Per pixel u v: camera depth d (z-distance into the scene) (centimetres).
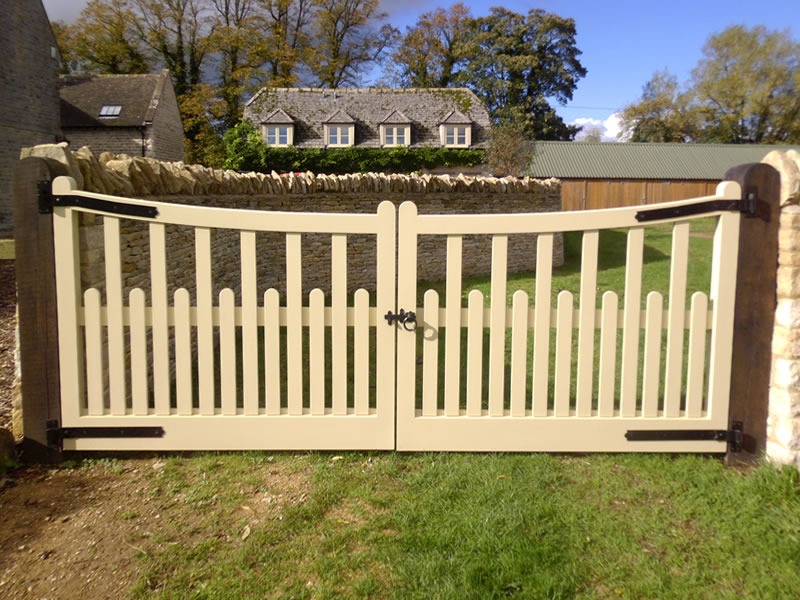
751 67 4284
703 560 233
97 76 2842
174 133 2975
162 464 312
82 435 310
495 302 313
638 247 308
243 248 308
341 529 253
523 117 4194
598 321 320
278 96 3231
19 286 301
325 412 323
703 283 883
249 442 319
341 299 311
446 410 322
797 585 217
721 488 285
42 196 295
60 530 251
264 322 314
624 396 319
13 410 350
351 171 3069
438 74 4512
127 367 385
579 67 4744
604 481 294
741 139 4497
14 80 1969
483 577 220
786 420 292
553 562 230
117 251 303
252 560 233
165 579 221
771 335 304
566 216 306
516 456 319
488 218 308
